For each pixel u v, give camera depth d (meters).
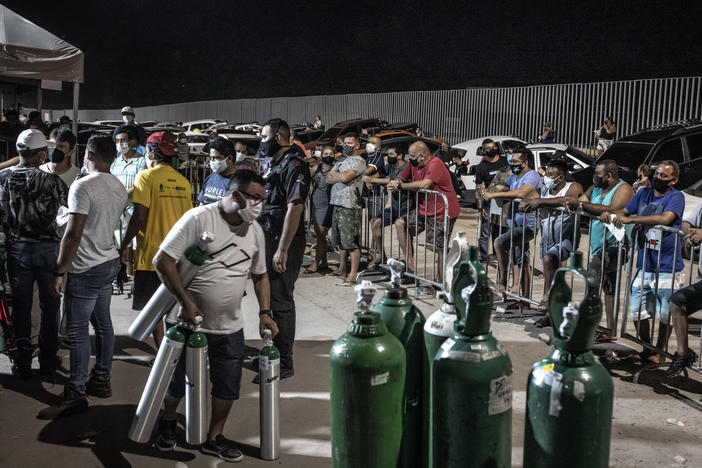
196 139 17.38
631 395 4.95
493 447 2.63
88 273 4.49
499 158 9.20
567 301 2.59
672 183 5.48
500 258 7.26
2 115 14.02
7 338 5.03
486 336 2.68
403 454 2.96
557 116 22.38
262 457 3.95
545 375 2.58
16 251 4.88
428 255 10.14
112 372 5.29
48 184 4.84
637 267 5.57
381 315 3.05
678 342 5.12
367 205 9.30
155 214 4.87
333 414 2.86
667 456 4.03
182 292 3.62
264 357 3.88
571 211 6.27
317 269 9.03
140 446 4.10
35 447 4.06
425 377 2.98
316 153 10.93
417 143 7.76
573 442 2.52
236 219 3.69
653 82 19.66
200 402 3.72
